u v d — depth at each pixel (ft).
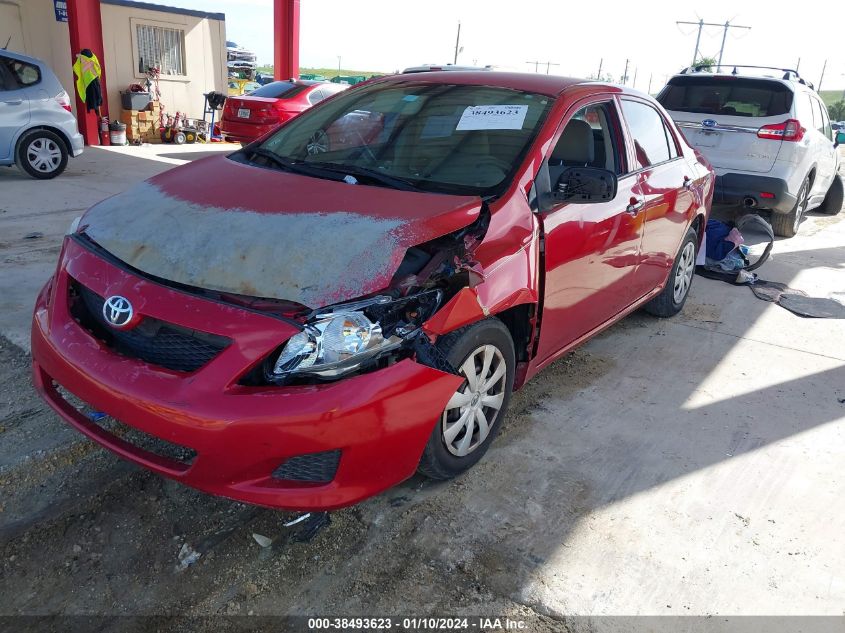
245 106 37.19
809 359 15.42
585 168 10.12
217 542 8.52
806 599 8.26
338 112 12.47
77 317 8.72
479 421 9.86
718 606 8.05
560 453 10.93
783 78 25.57
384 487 8.17
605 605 7.95
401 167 10.69
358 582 8.05
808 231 29.73
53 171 29.07
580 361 14.53
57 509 8.87
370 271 7.82
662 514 9.61
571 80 12.74
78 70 39.24
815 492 10.39
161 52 47.50
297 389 7.33
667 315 17.38
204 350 7.61
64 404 8.87
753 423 12.36
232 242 8.21
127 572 8.00
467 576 8.24
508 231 9.52
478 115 11.32
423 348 8.09
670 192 14.57
